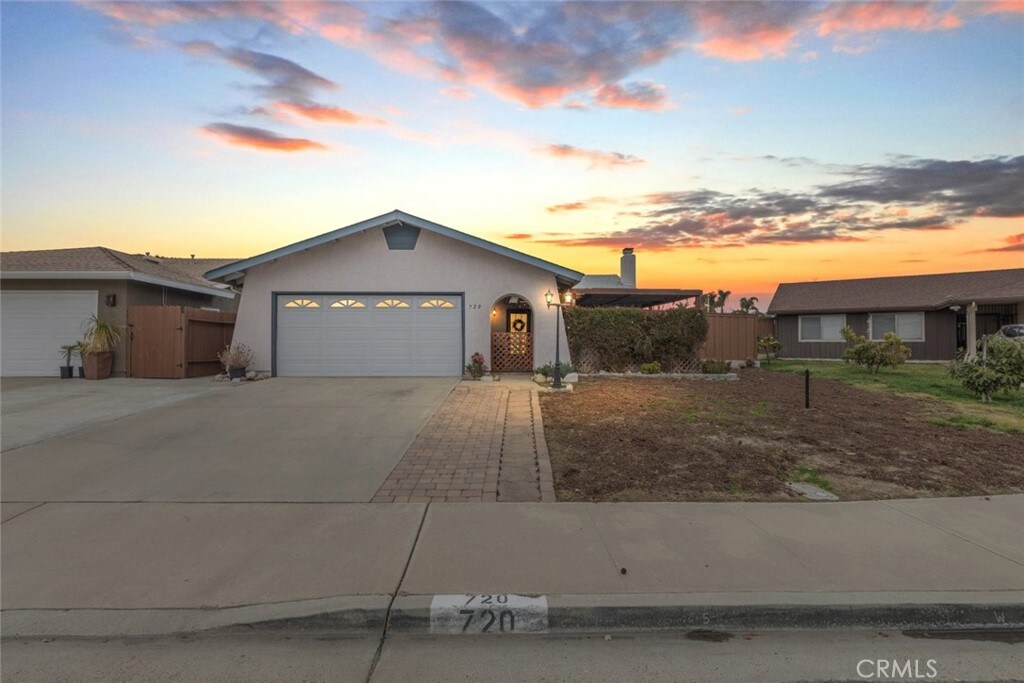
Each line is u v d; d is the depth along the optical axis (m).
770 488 5.70
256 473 6.14
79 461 6.54
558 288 16.00
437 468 6.35
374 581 3.73
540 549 4.21
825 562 4.00
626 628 3.42
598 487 5.71
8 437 7.62
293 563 4.01
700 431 8.20
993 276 23.20
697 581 3.72
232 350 14.17
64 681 2.88
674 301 24.28
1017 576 3.80
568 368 13.95
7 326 14.41
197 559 4.09
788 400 11.35
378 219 14.22
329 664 3.05
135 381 13.57
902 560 4.04
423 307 14.85
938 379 15.34
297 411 9.55
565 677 2.94
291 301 14.70
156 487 5.67
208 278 14.23
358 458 6.73
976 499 5.36
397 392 11.70
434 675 2.95
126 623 3.34
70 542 4.39
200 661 3.06
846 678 2.96
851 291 25.67
